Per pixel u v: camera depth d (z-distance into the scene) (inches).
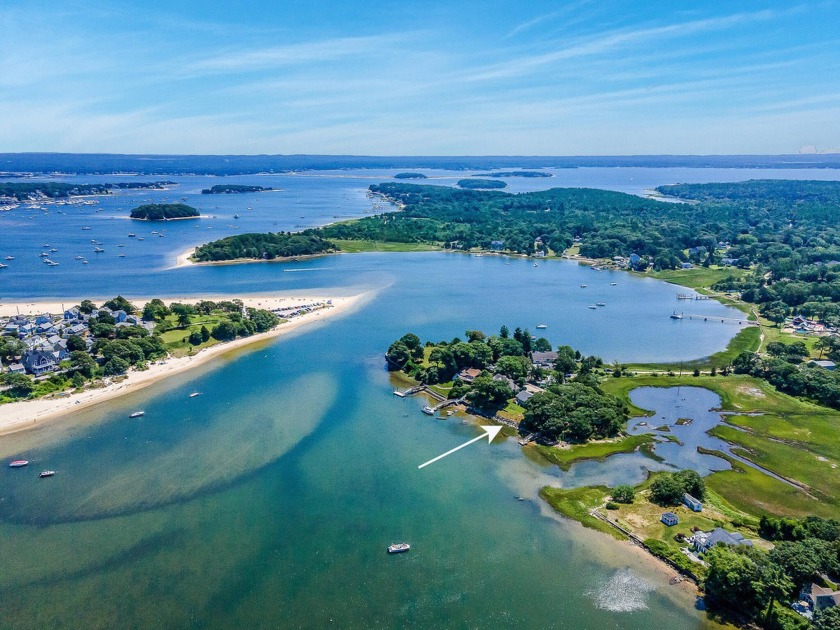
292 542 4237.2
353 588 3794.3
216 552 4131.4
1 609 3629.4
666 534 4298.7
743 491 4928.6
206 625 3503.9
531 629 3464.6
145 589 3789.4
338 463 5324.8
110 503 4699.8
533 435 5876.0
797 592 3666.3
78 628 3494.1
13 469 5211.6
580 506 4690.0
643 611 3607.3
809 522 4170.8
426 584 3828.7
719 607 3629.4
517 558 4079.7
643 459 5477.4
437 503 4722.0
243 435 5841.5
